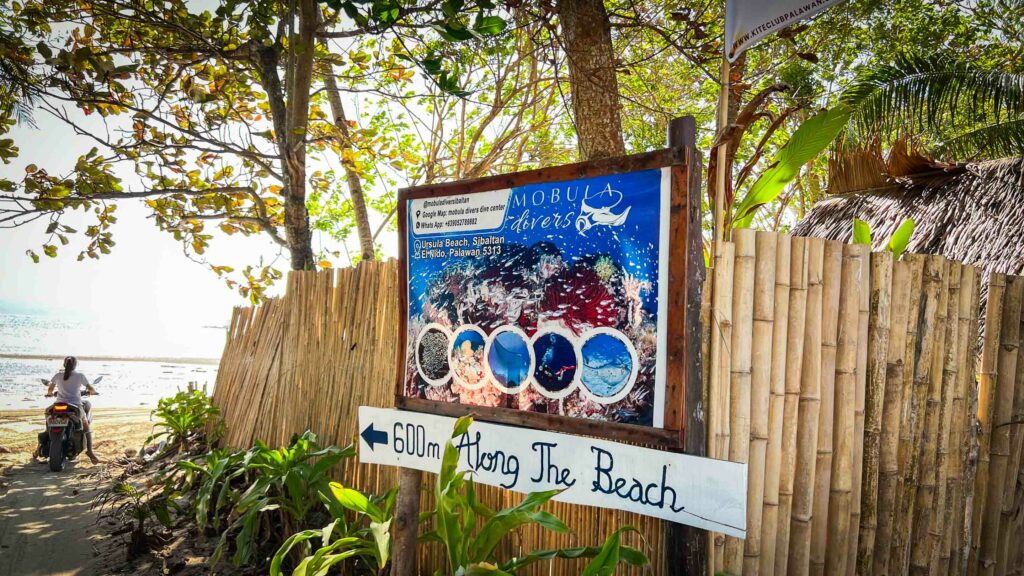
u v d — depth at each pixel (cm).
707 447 288
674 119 270
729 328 290
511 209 319
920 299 350
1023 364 389
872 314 334
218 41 766
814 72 1001
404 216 359
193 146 761
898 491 346
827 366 320
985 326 387
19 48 600
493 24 501
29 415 1188
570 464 291
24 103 589
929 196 617
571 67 520
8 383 1755
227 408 752
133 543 494
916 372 349
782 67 888
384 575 392
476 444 321
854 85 977
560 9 520
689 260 263
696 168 266
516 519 292
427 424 341
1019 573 404
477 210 330
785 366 310
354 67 927
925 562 358
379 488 459
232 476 508
